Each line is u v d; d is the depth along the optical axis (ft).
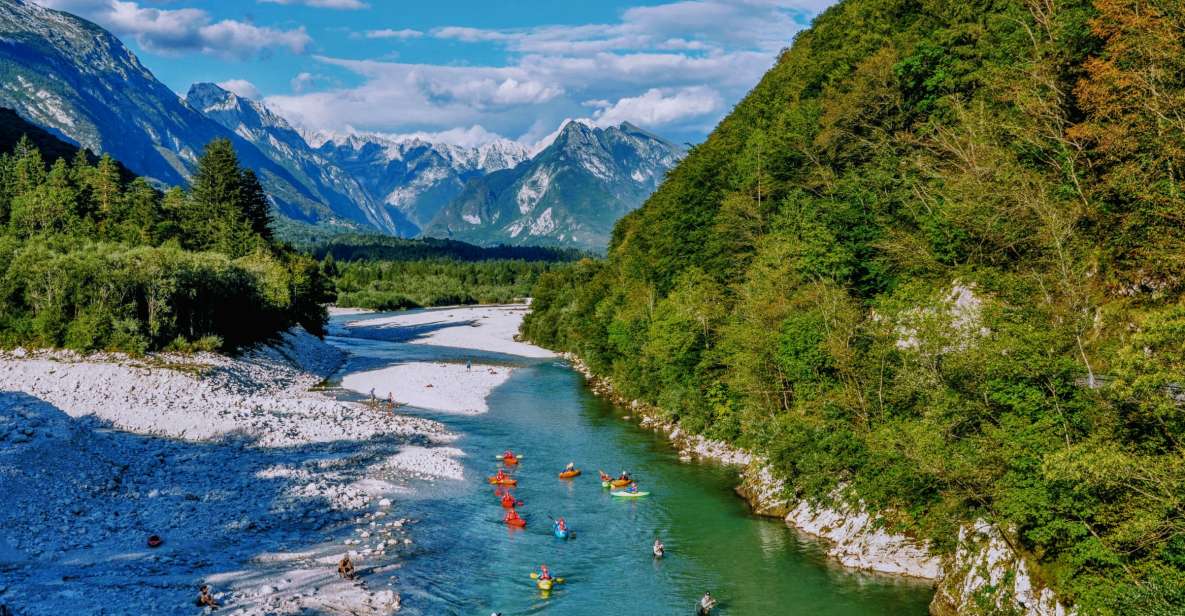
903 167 188.65
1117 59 122.52
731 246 227.61
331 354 363.76
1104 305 102.53
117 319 244.63
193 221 441.27
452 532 135.95
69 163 621.72
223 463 164.14
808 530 138.51
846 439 129.70
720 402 191.21
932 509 114.73
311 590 104.83
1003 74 166.50
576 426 225.76
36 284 245.86
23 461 138.21
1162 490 75.66
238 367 259.60
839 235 181.57
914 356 113.50
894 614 106.73
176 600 98.63
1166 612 71.97
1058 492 86.74
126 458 157.79
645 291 275.39
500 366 355.36
